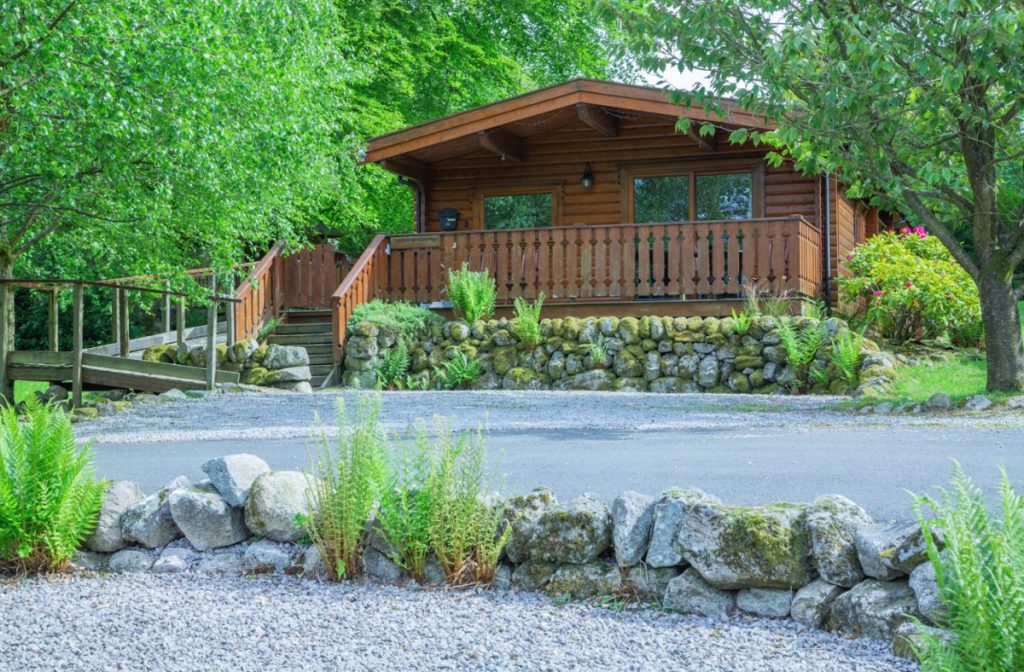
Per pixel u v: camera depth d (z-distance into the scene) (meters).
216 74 12.89
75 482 5.41
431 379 16.14
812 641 3.91
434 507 4.87
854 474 6.39
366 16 24.88
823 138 11.24
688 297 17.23
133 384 14.59
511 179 20.19
